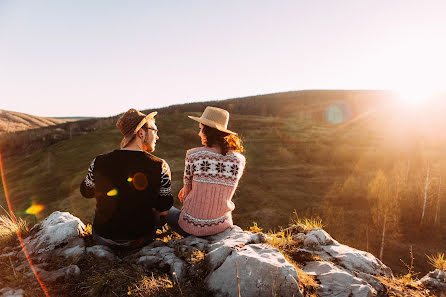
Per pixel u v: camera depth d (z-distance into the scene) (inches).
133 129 112.2
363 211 1181.1
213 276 102.3
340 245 137.6
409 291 109.3
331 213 1111.0
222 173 126.4
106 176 109.8
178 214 139.6
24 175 1643.7
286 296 92.1
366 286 99.7
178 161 1610.5
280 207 1189.1
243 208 1183.6
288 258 118.3
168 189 115.9
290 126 2783.0
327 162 1765.5
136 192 111.3
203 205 129.1
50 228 135.5
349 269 117.6
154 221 130.0
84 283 100.7
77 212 1093.8
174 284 100.4
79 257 114.3
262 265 97.1
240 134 2352.4
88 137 2138.3
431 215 1148.5
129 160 110.3
